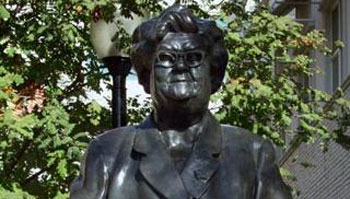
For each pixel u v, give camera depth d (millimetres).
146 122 3779
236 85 12000
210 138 3695
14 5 12891
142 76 3832
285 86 12727
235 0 13391
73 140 11539
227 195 3588
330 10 22828
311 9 24078
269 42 12719
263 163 3725
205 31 3715
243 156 3686
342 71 21547
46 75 13016
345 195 20453
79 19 12727
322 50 14305
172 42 3658
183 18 3682
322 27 23125
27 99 11906
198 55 3672
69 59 13242
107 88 13727
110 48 9391
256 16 12844
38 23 12891
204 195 3588
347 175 20141
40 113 11922
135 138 3711
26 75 12945
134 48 3789
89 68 13398
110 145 3730
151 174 3607
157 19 3740
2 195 11383
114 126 9273
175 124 3693
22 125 11109
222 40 3805
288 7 23266
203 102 3680
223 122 12188
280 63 13719
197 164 3633
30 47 12812
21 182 12453
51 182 12484
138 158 3676
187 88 3635
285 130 13219
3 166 12195
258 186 3689
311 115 13117
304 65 13602
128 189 3625
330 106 14305
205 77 3684
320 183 23234
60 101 13109
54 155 11555
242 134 3760
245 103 12078
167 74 3648
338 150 20969
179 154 3674
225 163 3654
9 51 12633
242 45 12438
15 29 12922
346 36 20922
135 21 10367
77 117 13023
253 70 12750
